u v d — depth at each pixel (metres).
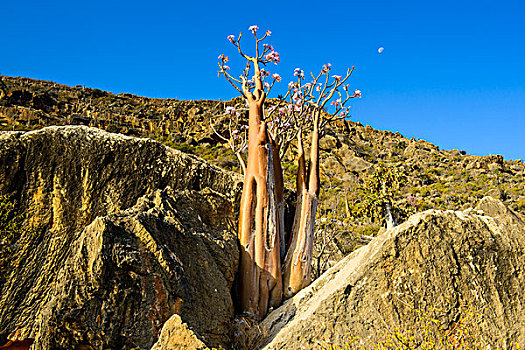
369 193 24.16
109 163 9.55
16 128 58.59
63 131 9.38
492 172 69.88
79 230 9.18
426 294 7.11
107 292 6.74
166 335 5.76
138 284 6.95
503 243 7.38
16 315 8.57
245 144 11.56
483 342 6.71
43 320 6.72
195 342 5.62
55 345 6.57
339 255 15.01
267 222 9.59
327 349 6.88
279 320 8.84
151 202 8.89
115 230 7.03
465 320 6.83
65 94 94.50
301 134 11.33
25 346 8.41
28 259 8.83
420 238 7.38
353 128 98.44
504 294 7.10
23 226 8.91
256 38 10.41
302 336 7.08
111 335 6.62
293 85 11.91
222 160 53.50
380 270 7.33
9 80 94.88
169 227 7.86
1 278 8.58
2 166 8.89
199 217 9.31
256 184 9.70
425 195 52.56
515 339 6.77
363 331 7.02
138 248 7.17
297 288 9.73
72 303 6.58
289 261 9.94
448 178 66.88
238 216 10.68
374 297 7.21
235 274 9.30
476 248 7.33
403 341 6.57
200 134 74.25
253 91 10.30
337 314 7.16
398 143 94.31
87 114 79.88
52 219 9.12
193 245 8.15
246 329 8.52
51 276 8.86
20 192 9.04
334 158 68.75
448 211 7.61
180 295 7.32
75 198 9.27
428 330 6.78
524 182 60.91
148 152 9.91
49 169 9.20
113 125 75.31
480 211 8.00
